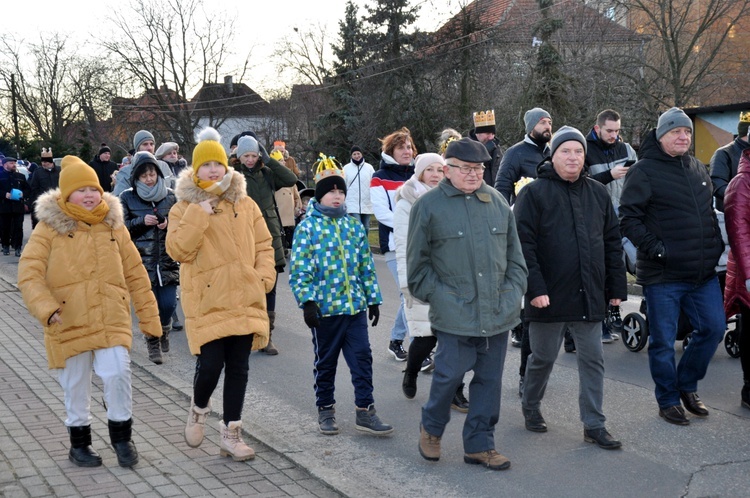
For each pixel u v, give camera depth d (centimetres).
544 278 543
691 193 586
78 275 494
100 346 497
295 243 568
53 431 573
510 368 761
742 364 620
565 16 2775
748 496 458
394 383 719
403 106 3553
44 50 5912
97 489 463
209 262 509
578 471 502
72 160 501
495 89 2688
